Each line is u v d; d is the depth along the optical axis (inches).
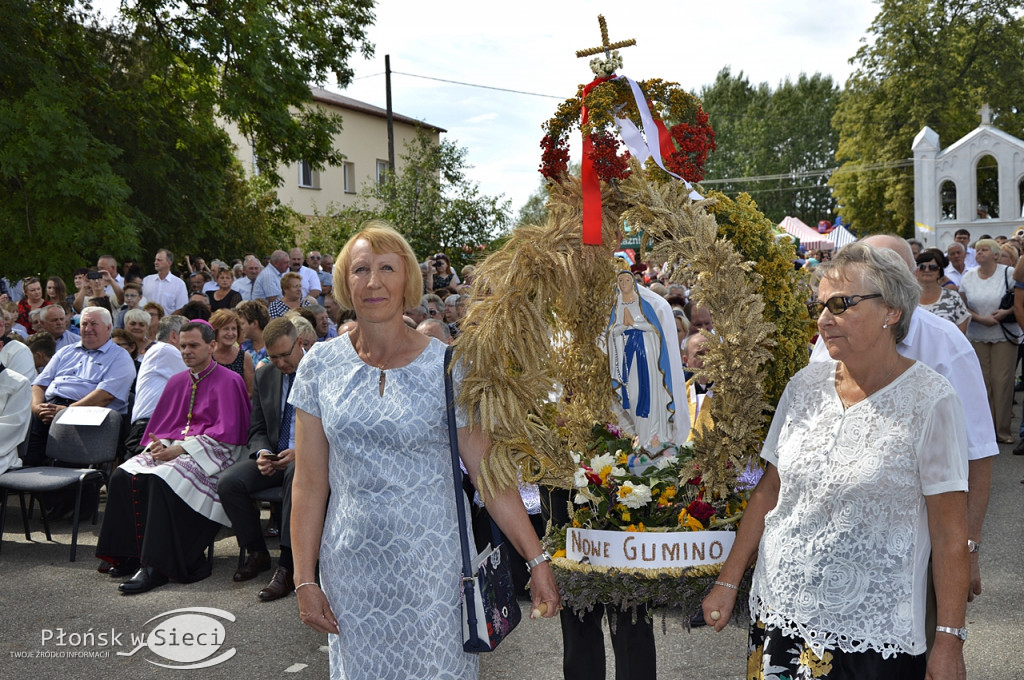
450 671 91.7
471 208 717.9
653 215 112.3
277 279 481.1
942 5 1523.1
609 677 150.9
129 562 216.8
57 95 560.4
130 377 275.1
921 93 1501.0
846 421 84.7
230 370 234.7
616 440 123.4
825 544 83.6
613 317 145.3
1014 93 1509.6
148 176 659.4
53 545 242.8
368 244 95.3
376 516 91.4
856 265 83.4
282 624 181.3
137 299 415.8
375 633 91.7
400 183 730.8
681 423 152.4
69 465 256.2
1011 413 329.7
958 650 79.8
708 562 107.2
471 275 115.8
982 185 1533.0
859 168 1553.9
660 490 113.2
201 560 218.2
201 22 606.5
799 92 2488.9
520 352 104.0
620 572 107.6
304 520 96.8
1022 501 251.8
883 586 81.7
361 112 1184.2
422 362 95.2
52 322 325.1
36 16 588.4
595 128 112.2
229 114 626.8
